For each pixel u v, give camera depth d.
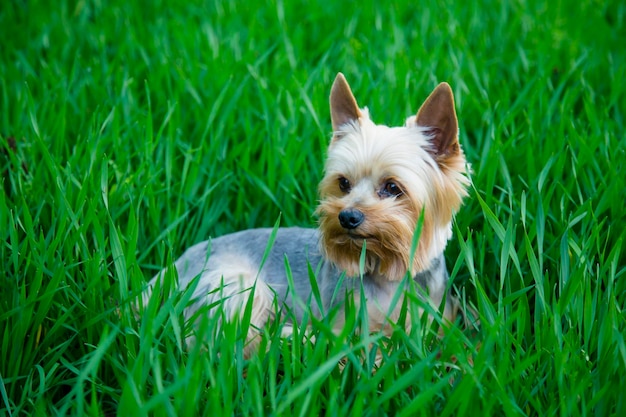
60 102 1.15
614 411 0.75
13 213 0.93
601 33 1.45
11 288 0.85
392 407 0.75
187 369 0.70
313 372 0.72
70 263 0.86
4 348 0.80
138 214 0.96
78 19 1.51
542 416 0.73
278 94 1.14
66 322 0.83
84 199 0.88
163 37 1.37
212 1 1.56
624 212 0.92
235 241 0.94
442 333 0.88
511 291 0.90
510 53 1.36
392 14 1.44
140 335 0.76
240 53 1.31
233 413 0.73
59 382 0.80
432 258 0.87
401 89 1.15
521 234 0.94
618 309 0.80
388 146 0.84
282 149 1.06
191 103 1.18
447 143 0.86
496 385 0.73
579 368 0.76
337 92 0.88
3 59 1.34
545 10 1.56
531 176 0.98
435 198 0.86
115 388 0.82
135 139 1.08
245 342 0.84
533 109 1.10
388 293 0.87
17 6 1.59
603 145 1.02
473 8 1.50
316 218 1.00
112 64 1.24
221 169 1.05
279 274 0.91
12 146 1.07
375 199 0.84
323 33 1.44
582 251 0.83
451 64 1.26
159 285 0.79
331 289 0.88
